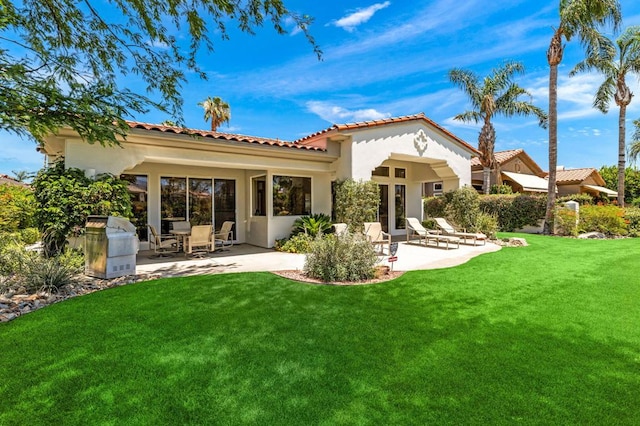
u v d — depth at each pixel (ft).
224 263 34.40
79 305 19.51
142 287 23.44
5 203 46.68
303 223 46.16
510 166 113.09
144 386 11.36
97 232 26.73
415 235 62.59
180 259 37.50
